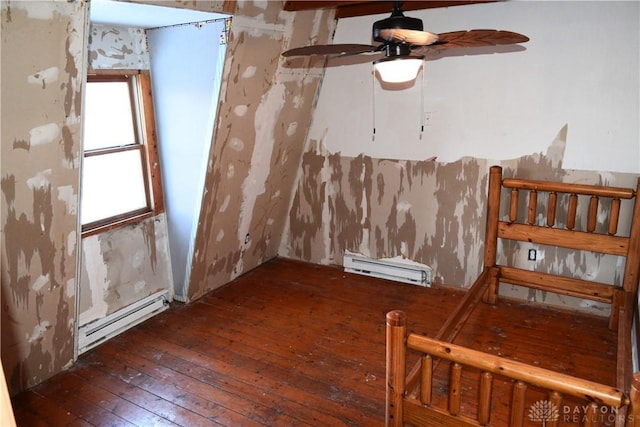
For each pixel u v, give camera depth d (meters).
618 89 3.07
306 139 4.36
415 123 3.81
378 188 4.12
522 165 3.48
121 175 3.41
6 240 2.31
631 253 3.10
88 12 2.10
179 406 2.61
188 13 2.61
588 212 3.28
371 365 2.96
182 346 3.23
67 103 2.24
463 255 3.88
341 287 4.11
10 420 0.68
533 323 3.37
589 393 1.48
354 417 2.49
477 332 3.26
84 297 3.16
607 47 3.05
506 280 3.59
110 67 3.14
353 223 4.34
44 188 2.36
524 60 3.31
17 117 2.08
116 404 2.64
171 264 3.84
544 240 3.38
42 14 1.93
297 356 3.08
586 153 3.25
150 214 3.60
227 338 3.32
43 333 2.75
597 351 2.99
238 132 3.43
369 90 3.94
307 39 3.60
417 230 4.03
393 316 1.84
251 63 3.17
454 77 3.57
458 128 3.65
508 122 3.46
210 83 3.08
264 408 2.58
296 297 3.94
